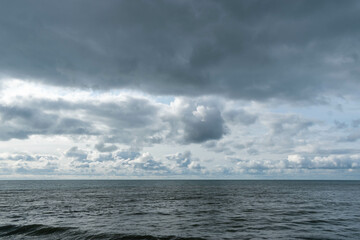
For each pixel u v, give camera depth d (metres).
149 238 21.27
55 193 78.50
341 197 63.81
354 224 27.25
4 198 59.50
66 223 27.44
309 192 84.94
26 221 28.50
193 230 24.33
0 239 21.16
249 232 23.56
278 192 84.75
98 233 22.77
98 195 70.44
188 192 85.06
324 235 22.41
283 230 24.36
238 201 53.03
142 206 43.94
